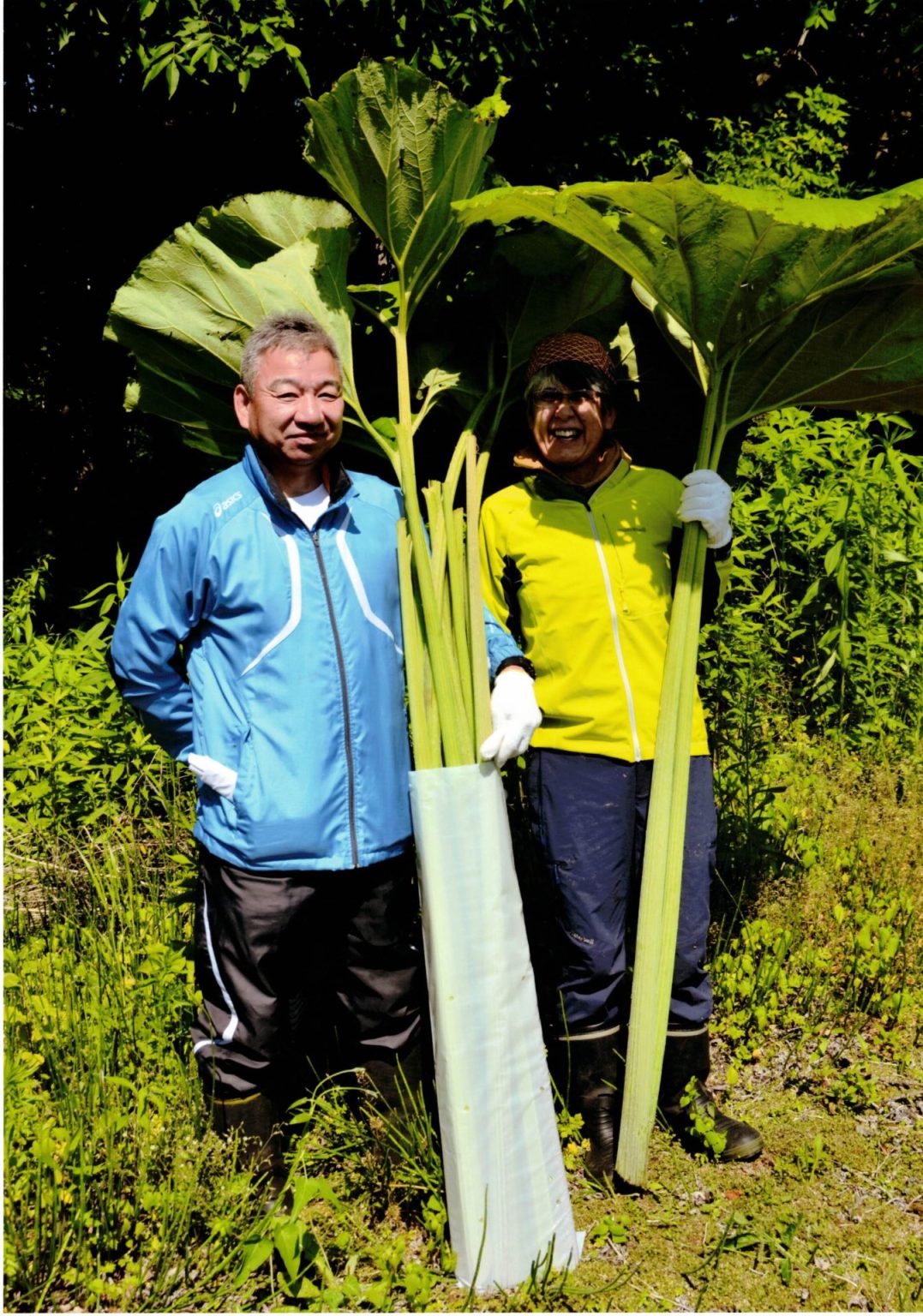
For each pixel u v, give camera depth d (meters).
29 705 4.29
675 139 7.34
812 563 5.03
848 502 4.88
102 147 6.18
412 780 2.27
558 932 2.65
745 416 2.65
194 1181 2.31
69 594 6.24
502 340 2.79
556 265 2.70
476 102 5.82
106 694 4.29
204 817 2.37
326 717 2.30
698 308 2.44
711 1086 2.93
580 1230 2.43
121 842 3.95
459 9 5.52
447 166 2.34
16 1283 2.15
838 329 2.48
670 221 2.24
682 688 2.46
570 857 2.55
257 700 2.29
